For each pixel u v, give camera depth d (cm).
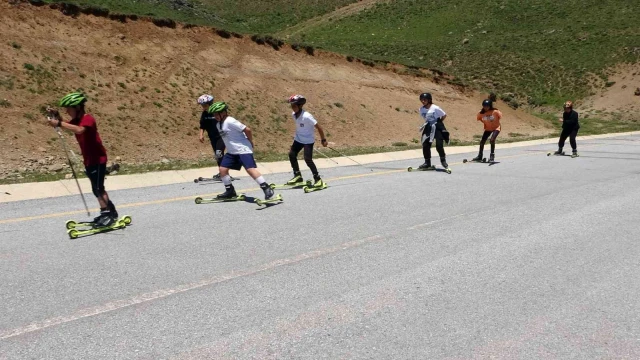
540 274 536
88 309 449
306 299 470
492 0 6331
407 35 5931
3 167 1234
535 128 3177
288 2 7500
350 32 6188
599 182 1137
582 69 4656
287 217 794
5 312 444
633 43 4784
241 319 429
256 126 1970
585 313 442
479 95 3284
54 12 1828
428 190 1036
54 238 682
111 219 719
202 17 2870
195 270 548
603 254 604
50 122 662
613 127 3356
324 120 2253
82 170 1283
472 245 641
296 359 364
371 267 558
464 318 431
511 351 377
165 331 407
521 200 930
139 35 1995
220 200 927
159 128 1684
